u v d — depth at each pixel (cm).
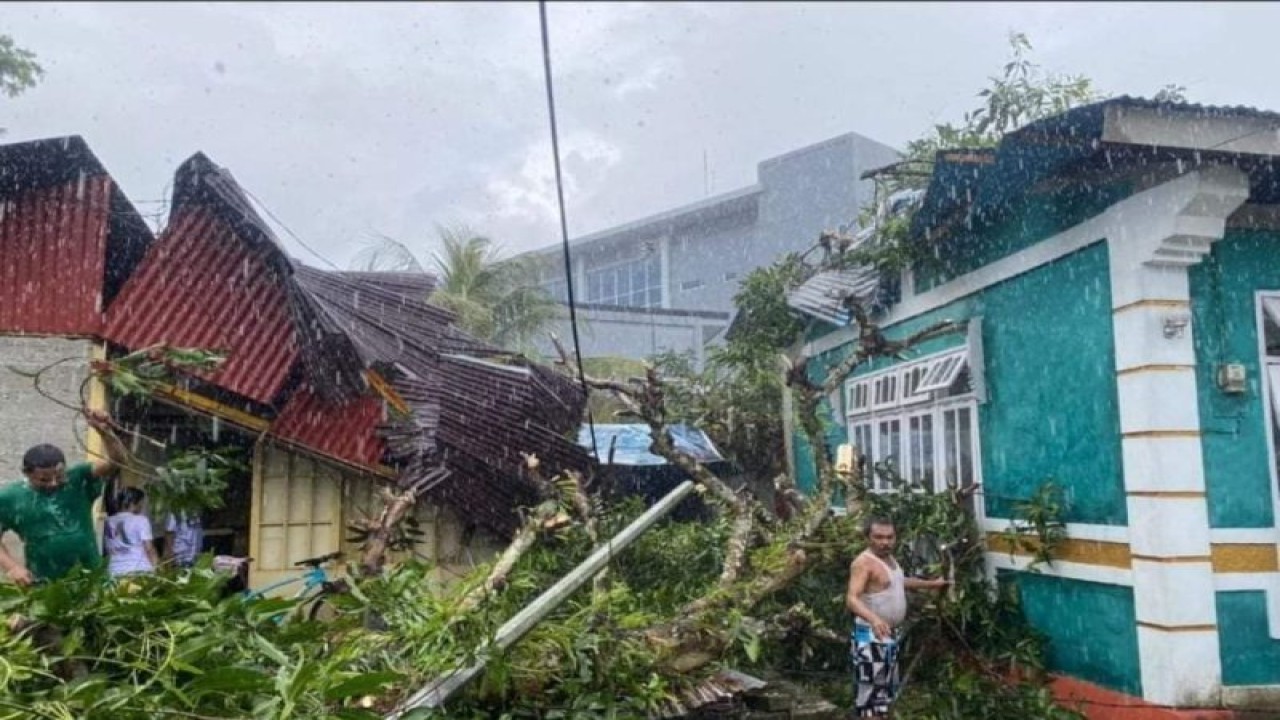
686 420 1298
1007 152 625
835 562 724
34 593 352
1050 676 704
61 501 503
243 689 330
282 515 869
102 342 783
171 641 349
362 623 466
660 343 2120
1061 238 705
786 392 1280
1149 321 612
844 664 722
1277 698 587
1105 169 650
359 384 849
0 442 739
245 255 862
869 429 1040
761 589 602
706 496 736
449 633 429
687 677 516
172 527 830
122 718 317
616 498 997
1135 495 617
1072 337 693
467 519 866
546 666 453
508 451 885
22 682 336
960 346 846
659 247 2453
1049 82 945
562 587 463
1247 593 602
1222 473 612
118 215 855
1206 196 580
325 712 333
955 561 772
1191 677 583
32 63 984
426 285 1162
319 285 980
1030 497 738
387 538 690
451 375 947
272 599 399
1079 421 683
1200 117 562
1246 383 619
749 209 2330
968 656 732
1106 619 652
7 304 760
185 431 884
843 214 2147
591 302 2562
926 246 878
